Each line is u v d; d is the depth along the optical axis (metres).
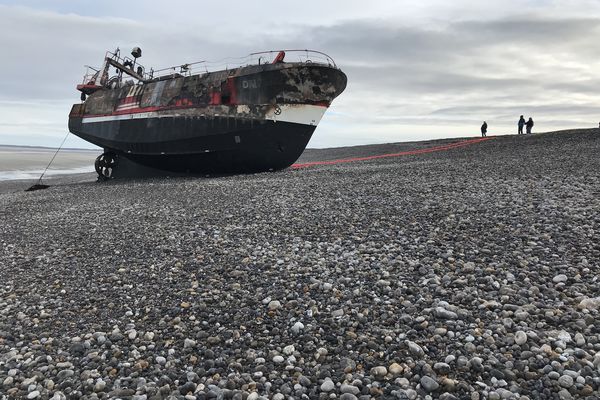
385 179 19.53
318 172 25.55
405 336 5.29
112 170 36.69
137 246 10.55
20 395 4.62
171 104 29.61
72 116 37.69
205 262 8.88
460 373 4.48
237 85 27.02
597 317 5.33
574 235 8.51
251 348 5.43
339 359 4.99
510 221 9.94
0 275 9.05
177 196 18.97
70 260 9.80
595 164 19.06
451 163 24.86
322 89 26.80
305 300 6.62
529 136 40.56
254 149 27.73
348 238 9.88
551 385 4.13
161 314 6.57
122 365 5.13
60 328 6.28
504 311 5.64
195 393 4.51
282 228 11.23
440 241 8.95
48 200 21.92
